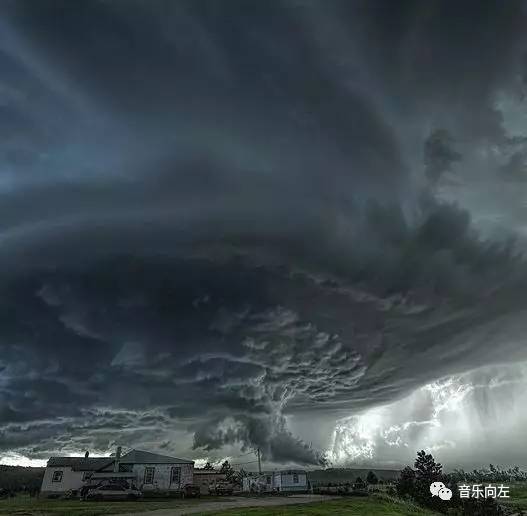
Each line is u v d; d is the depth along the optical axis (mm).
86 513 21656
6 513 21781
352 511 22766
